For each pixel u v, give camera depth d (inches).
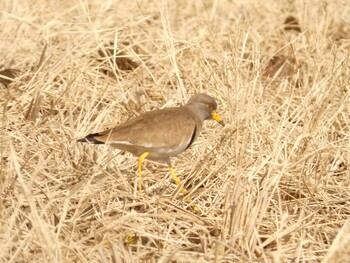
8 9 743.1
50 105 596.4
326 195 500.7
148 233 434.3
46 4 756.0
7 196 462.0
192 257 424.8
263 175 502.9
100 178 492.4
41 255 408.5
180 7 781.9
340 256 407.8
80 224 443.2
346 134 553.0
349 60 650.2
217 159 527.5
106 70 674.2
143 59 685.9
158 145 487.5
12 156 421.1
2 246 407.5
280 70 658.2
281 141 549.6
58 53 673.0
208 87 615.8
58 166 512.4
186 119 500.7
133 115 584.7
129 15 729.6
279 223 459.8
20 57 671.1
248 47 714.8
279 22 771.4
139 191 486.6
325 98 582.6
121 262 416.5
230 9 785.6
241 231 434.6
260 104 590.6
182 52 658.2
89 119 565.0
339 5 772.0
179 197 495.5
